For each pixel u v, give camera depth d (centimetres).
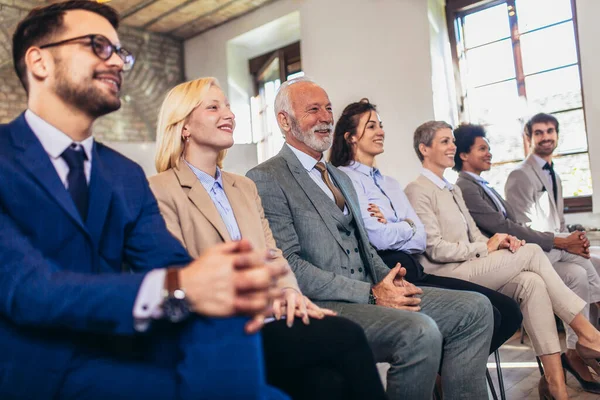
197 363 73
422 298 182
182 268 72
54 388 75
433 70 451
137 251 98
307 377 111
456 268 232
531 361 292
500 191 454
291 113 204
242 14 599
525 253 222
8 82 564
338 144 250
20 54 92
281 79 564
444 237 251
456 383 174
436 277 221
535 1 433
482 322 175
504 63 451
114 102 93
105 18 94
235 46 630
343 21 506
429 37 450
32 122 89
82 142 93
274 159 194
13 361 76
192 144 157
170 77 661
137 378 76
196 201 147
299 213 181
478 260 228
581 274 276
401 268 176
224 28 622
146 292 70
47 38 89
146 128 660
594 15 387
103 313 70
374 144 245
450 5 472
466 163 313
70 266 85
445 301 178
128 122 646
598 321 294
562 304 215
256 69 637
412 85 459
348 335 116
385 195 238
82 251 86
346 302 169
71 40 89
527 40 438
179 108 153
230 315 71
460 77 473
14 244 76
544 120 353
